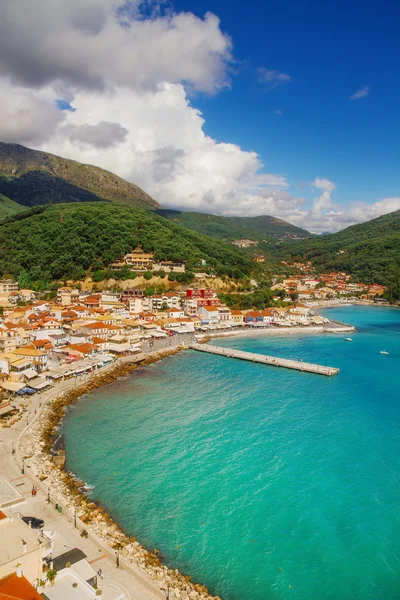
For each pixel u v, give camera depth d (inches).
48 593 1504.7
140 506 2325.3
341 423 3567.9
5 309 7564.0
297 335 7775.6
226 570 1904.5
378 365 5615.2
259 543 2089.1
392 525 2265.0
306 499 2464.3
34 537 1571.1
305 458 2940.5
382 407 3973.9
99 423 3422.7
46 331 5428.2
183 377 4805.6
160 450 2984.7
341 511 2365.9
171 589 1715.1
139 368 5142.7
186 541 2070.6
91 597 1513.3
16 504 2132.1
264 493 2501.2
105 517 2171.5
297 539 2133.4
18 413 3390.7
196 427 3398.1
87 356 5093.5
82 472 2650.1
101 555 1835.6
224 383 4613.7
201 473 2699.3
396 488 2600.9
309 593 1812.3
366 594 1823.3
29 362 4222.4
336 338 7539.4
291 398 4180.6
